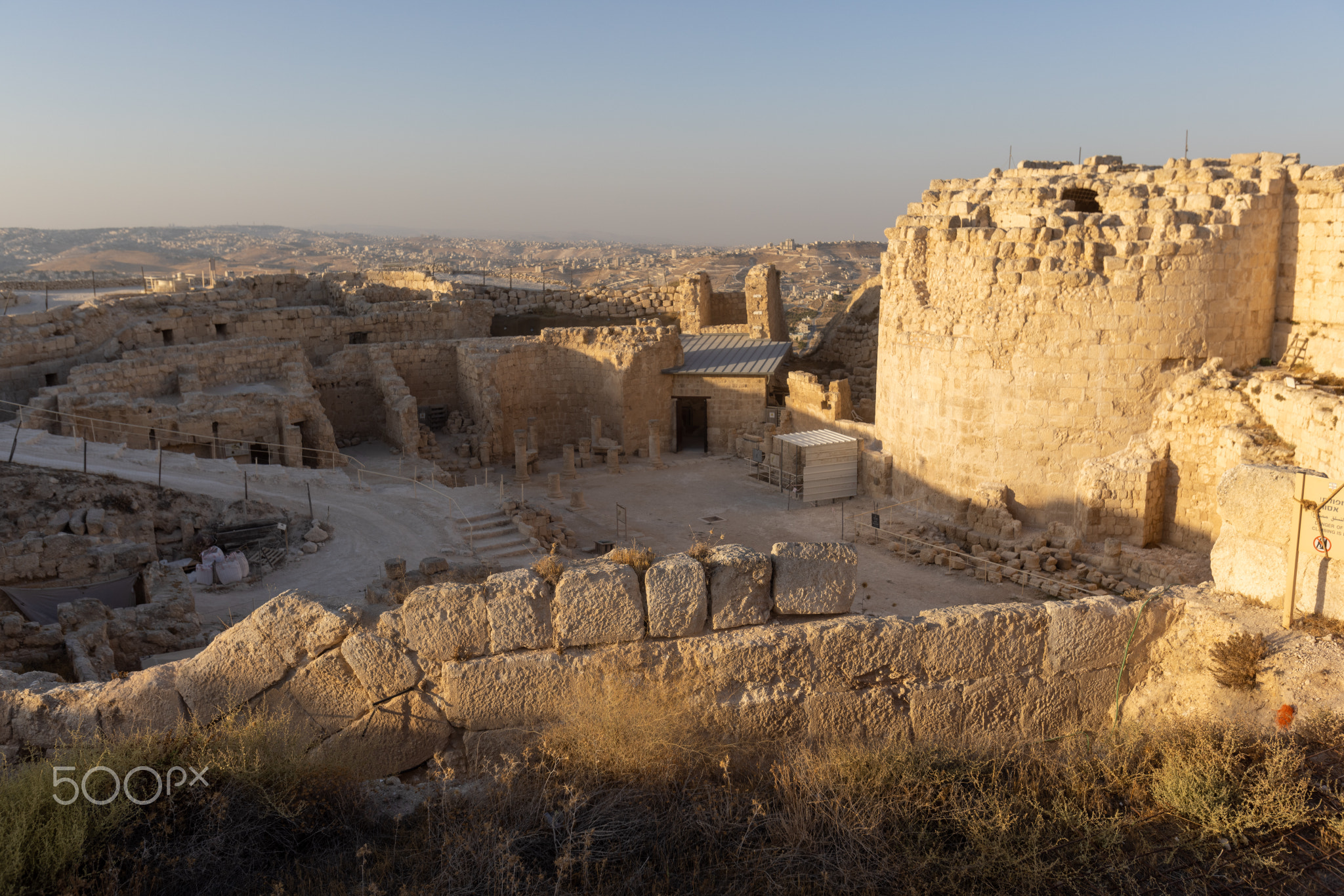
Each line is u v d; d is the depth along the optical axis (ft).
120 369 126.82
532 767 27.20
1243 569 31.63
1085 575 93.50
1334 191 93.61
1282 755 25.67
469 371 160.86
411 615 28.22
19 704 28.14
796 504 128.36
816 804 25.62
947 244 107.76
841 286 589.73
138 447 114.52
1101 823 24.61
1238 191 96.89
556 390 166.91
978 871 23.43
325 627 28.17
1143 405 98.53
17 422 108.68
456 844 24.08
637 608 28.50
